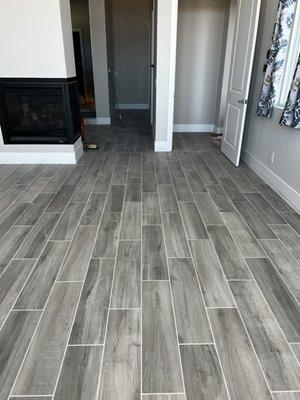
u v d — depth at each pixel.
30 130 4.05
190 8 5.15
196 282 1.92
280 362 1.42
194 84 5.71
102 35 5.90
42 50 3.62
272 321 1.64
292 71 3.11
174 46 4.20
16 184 3.44
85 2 6.91
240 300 1.78
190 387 1.30
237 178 3.69
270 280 1.95
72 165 4.08
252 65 3.61
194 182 3.55
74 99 4.18
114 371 1.37
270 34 3.42
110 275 1.98
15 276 1.96
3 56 3.63
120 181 3.55
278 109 3.21
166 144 4.72
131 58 8.28
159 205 2.96
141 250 2.24
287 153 3.05
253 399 1.26
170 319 1.65
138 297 1.79
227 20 5.05
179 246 2.29
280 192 3.21
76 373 1.36
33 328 1.58
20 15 3.46
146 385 1.31
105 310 1.70
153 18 5.29
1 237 2.39
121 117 7.45
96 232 2.47
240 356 1.45
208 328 1.59
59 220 2.65
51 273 1.99
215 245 2.31
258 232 2.50
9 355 1.43
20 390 1.28
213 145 5.15
